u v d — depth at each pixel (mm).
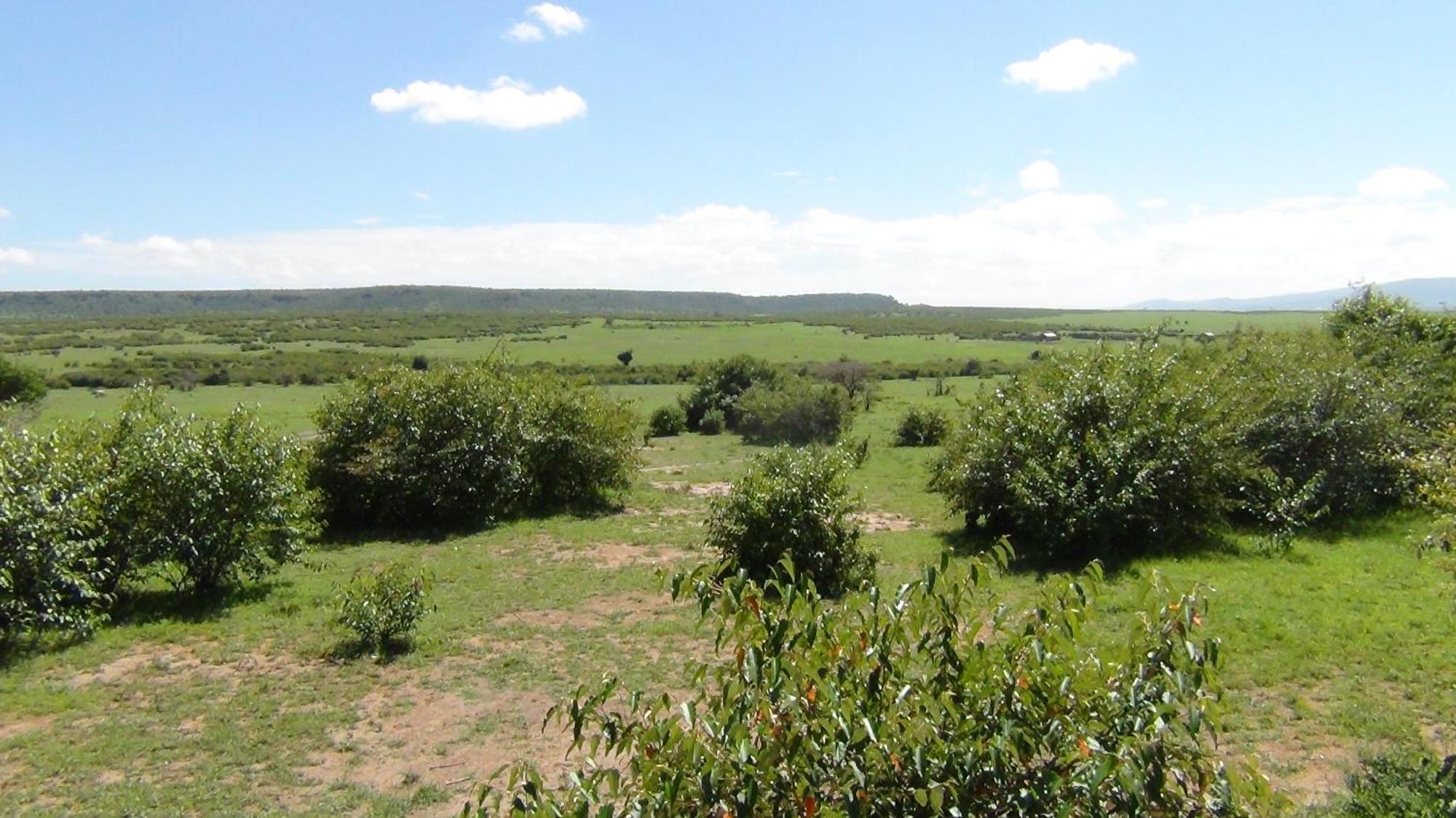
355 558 17047
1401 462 16312
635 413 27719
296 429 34781
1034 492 15383
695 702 2998
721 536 14539
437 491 19859
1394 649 9938
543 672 10492
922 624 2924
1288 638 10352
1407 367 19172
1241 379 18656
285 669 10703
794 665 2777
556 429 22359
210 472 13453
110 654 11109
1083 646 3035
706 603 3059
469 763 8172
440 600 13766
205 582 14000
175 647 11508
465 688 10055
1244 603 11766
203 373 62250
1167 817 2686
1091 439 15492
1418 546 8484
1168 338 25078
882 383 58875
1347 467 17016
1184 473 15273
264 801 7465
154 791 7613
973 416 18125
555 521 20781
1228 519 17375
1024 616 3266
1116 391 16094
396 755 8383
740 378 45250
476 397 20938
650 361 79062
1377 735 7934
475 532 19703
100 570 12680
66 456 11641
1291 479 16484
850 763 2557
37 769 8016
